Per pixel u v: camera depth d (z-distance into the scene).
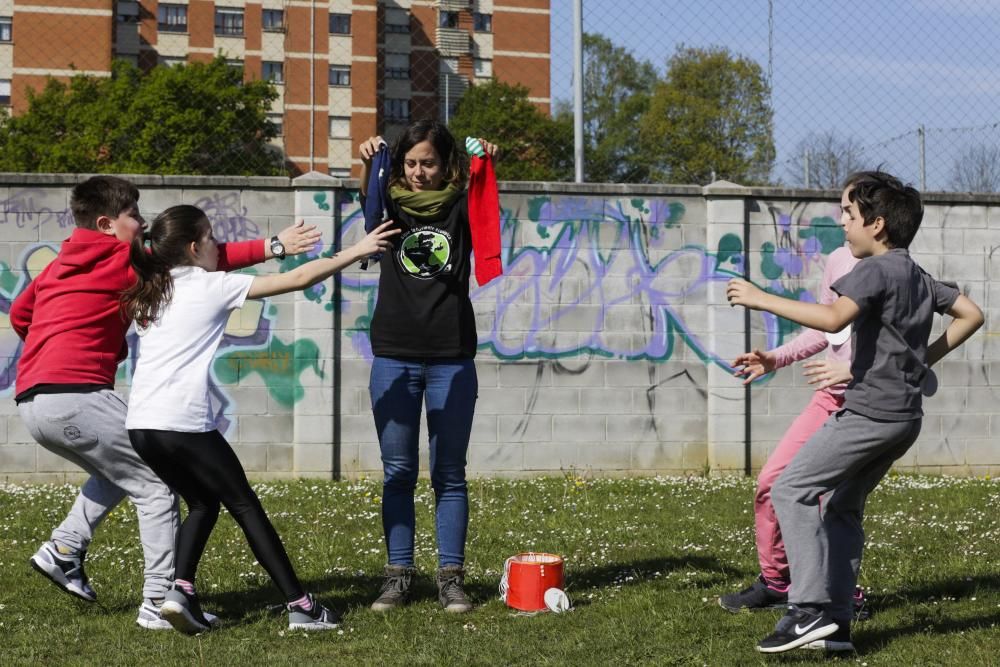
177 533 4.59
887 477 9.38
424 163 4.89
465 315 4.96
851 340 4.20
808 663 3.99
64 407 4.47
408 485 5.00
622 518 7.26
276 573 4.45
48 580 5.36
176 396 4.31
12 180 8.77
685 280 9.48
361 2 48.78
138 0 51.38
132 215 4.77
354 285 9.11
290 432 9.11
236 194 8.99
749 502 7.93
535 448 9.30
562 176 13.05
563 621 4.61
